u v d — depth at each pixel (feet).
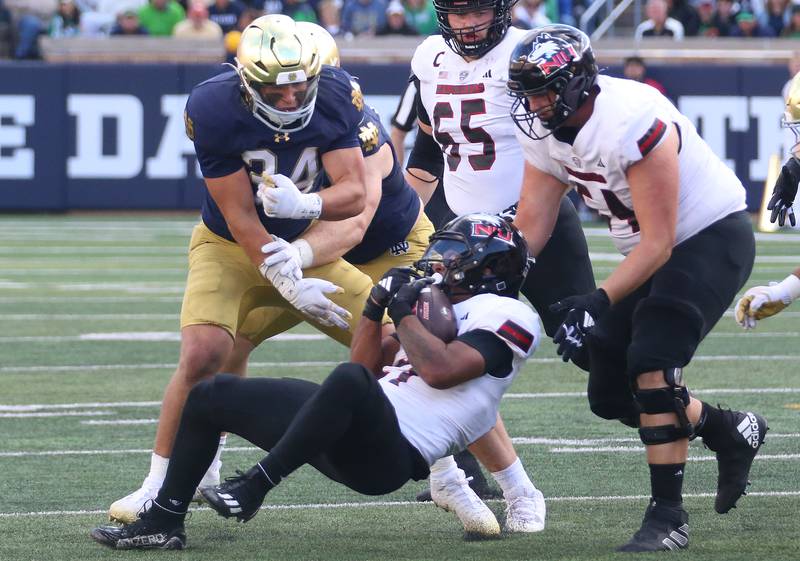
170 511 46.91
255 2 213.05
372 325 45.68
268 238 52.13
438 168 67.05
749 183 192.95
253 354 95.96
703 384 83.15
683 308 46.19
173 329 107.55
